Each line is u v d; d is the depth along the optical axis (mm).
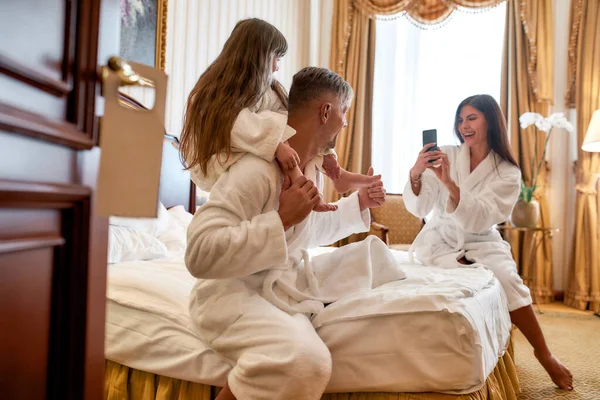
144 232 1976
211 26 3430
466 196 1823
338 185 1420
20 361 444
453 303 1013
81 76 505
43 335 477
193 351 1067
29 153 428
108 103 527
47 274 481
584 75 3971
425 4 4383
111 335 1201
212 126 1051
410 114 4516
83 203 515
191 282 1378
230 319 986
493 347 1189
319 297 1134
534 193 4008
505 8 4277
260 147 1008
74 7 498
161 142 577
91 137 520
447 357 975
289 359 863
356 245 1281
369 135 4488
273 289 1082
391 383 979
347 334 1013
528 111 4094
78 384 511
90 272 524
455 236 1984
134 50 2658
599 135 3477
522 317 1871
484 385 1105
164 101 583
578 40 4012
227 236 902
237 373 917
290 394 856
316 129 1139
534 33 4074
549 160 4129
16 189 400
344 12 4477
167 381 1135
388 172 4543
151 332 1149
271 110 1213
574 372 2113
